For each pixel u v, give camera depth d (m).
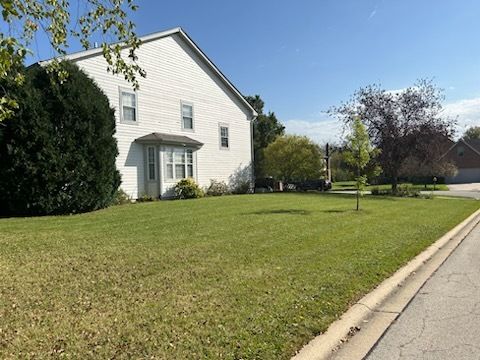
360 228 10.34
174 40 21.33
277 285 5.27
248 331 3.83
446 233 10.38
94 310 4.34
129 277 5.59
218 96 24.39
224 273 5.82
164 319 4.09
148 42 19.69
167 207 14.84
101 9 5.73
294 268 6.14
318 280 5.54
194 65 22.64
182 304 4.53
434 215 14.34
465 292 5.53
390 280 5.89
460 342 3.88
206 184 23.12
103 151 13.42
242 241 8.23
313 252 7.31
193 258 6.71
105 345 3.52
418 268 6.90
